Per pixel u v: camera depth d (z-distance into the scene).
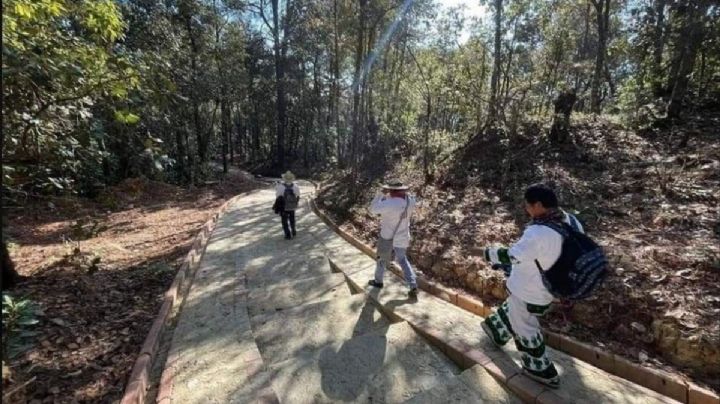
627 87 10.51
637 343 3.14
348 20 16.33
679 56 8.70
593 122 9.62
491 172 8.81
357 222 8.61
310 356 3.62
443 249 5.52
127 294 4.95
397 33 17.55
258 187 20.47
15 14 3.40
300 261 6.56
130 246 7.70
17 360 3.33
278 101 30.78
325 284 5.44
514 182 7.84
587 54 17.30
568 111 8.95
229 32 23.95
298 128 33.75
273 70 34.28
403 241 4.78
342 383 3.14
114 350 3.59
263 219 10.44
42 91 3.84
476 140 10.70
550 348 3.42
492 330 3.30
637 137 8.38
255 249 7.47
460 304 4.37
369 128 17.48
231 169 34.59
